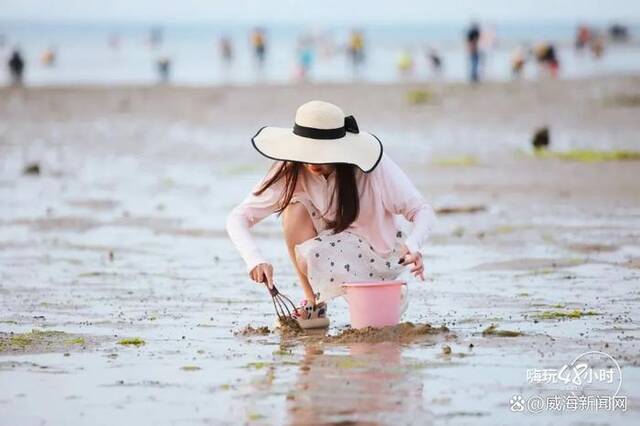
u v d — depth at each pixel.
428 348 7.14
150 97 40.47
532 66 65.25
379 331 7.53
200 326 8.12
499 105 34.41
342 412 5.79
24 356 7.16
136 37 167.88
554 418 5.66
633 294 8.97
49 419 5.78
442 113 32.75
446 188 16.91
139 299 9.25
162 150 24.86
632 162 19.81
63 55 94.94
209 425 5.63
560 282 9.60
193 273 10.53
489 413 5.75
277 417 5.73
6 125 32.00
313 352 7.14
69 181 19.00
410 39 138.75
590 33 78.50
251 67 71.94
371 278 7.88
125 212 14.98
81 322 8.30
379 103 36.09
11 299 9.27
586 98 35.38
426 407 5.85
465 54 87.69
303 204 7.83
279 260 11.20
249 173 20.03
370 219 7.79
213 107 36.56
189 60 86.19
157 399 6.11
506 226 13.03
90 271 10.68
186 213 14.88
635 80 41.44
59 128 30.95
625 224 12.93
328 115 7.61
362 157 7.56
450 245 11.84
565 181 17.30
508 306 8.59
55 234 13.15
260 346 7.38
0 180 19.14
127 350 7.32
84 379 6.56
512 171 18.92
